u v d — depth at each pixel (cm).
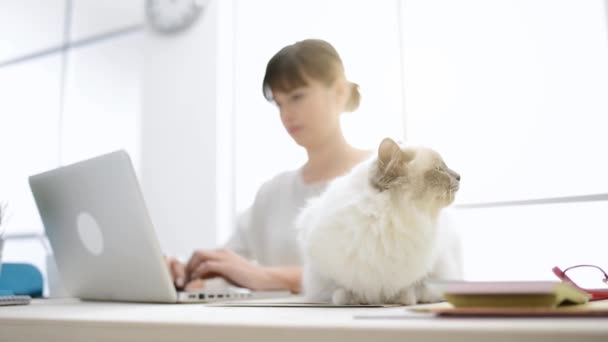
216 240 295
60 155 371
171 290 94
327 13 297
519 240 225
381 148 87
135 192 88
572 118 222
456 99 249
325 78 152
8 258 367
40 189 109
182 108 316
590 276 199
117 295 106
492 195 233
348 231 82
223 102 309
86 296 115
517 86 235
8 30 407
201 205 302
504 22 241
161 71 327
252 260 192
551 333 35
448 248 95
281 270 144
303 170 180
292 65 148
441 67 255
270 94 156
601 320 41
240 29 326
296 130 160
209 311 70
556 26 228
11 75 401
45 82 385
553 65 228
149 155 323
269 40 317
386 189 86
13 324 64
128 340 53
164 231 312
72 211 103
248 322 47
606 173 213
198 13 318
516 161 231
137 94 344
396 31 272
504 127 236
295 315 59
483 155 238
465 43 251
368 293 83
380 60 274
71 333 58
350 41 286
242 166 310
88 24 371
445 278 91
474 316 46
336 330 42
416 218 85
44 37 390
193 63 316
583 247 212
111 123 352
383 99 267
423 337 39
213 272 140
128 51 351
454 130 247
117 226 94
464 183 238
